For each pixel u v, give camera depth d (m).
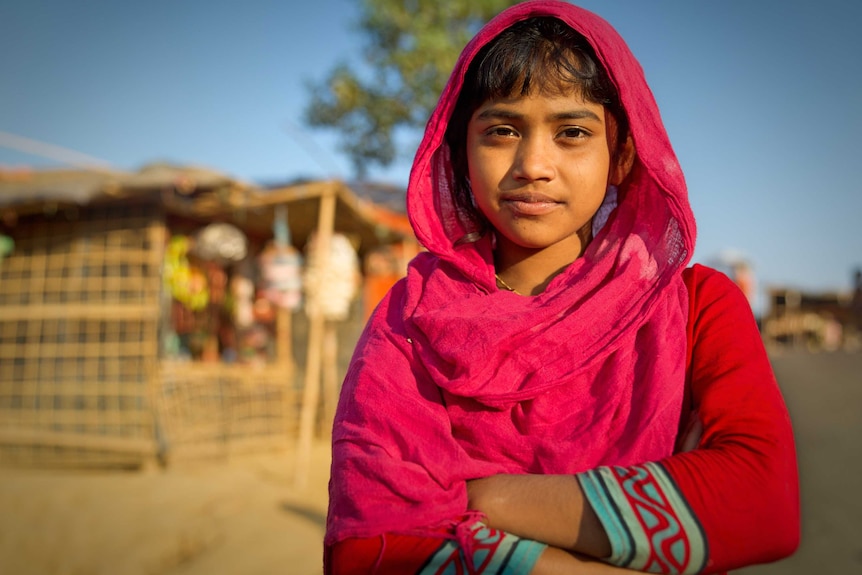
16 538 4.98
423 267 1.41
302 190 7.34
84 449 7.39
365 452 1.12
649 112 1.24
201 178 7.40
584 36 1.21
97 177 8.43
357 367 1.26
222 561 4.66
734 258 19.38
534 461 1.13
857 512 5.65
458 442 1.17
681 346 1.15
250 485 6.43
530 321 1.16
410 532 1.05
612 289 1.20
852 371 14.20
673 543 1.00
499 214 1.25
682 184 1.20
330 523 1.09
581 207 1.22
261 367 8.49
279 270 7.57
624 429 1.11
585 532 1.02
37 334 7.65
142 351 7.34
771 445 1.05
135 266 7.41
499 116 1.22
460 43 10.94
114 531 5.08
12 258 7.80
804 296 29.98
